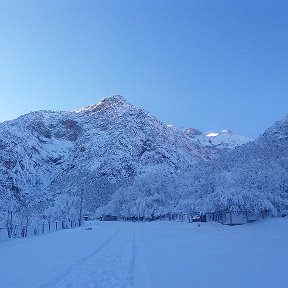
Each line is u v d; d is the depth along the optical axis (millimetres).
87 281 15000
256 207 70875
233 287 13203
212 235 45875
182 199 103812
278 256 22062
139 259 22422
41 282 14500
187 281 14641
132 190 161375
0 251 28109
